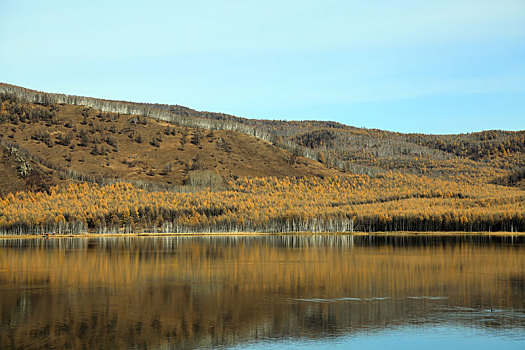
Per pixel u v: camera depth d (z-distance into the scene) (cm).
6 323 7275
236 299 8962
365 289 9938
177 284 10519
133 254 16762
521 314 7825
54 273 12106
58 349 6128
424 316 7719
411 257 15712
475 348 6225
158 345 6322
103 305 8444
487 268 13000
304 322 7394
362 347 6241
